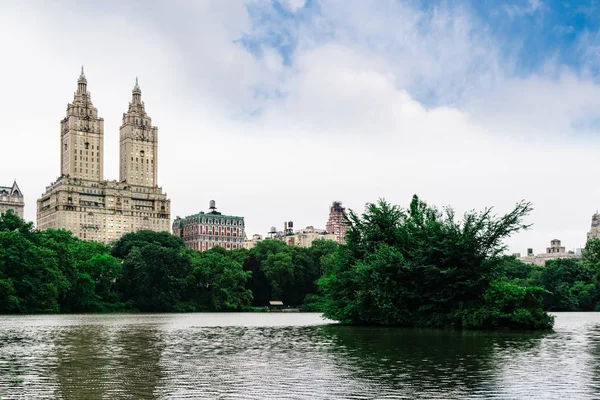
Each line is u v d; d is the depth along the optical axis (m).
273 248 187.00
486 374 25.69
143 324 73.25
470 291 59.59
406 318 62.03
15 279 115.25
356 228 69.31
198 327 65.75
